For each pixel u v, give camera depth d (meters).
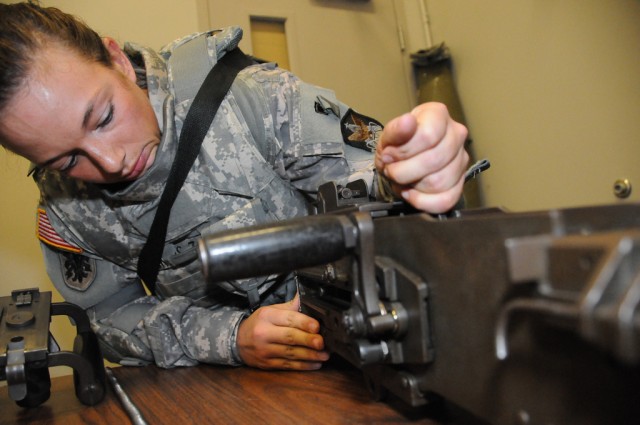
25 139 0.67
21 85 0.62
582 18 1.54
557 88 1.64
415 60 2.08
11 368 0.60
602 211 0.25
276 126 0.84
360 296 0.40
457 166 0.46
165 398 0.63
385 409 0.46
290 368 0.68
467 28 1.98
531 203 1.77
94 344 0.74
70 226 0.92
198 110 0.81
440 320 0.36
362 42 2.12
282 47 2.01
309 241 0.35
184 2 1.85
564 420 0.27
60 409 0.66
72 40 0.67
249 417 0.50
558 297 0.24
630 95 1.42
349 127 0.82
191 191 0.83
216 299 0.95
